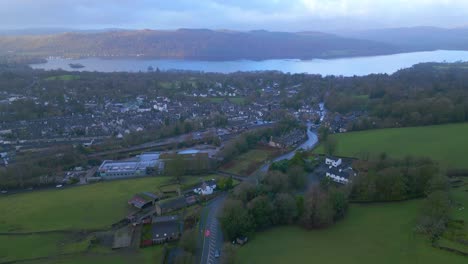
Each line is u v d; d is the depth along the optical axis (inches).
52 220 6535.4
